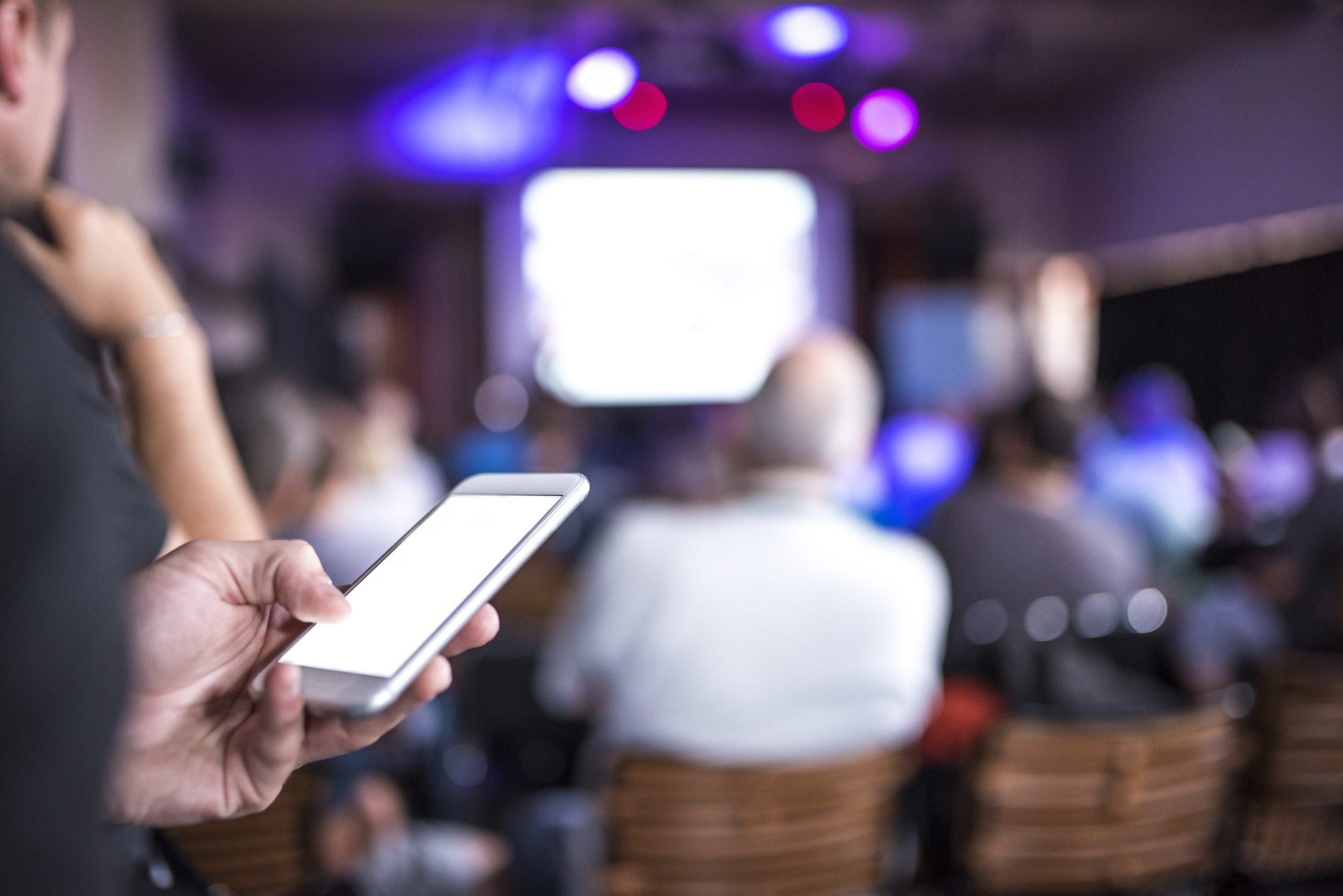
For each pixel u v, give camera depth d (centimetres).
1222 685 192
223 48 707
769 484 153
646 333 864
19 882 23
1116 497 435
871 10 655
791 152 888
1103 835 151
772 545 148
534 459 534
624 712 151
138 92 538
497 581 54
